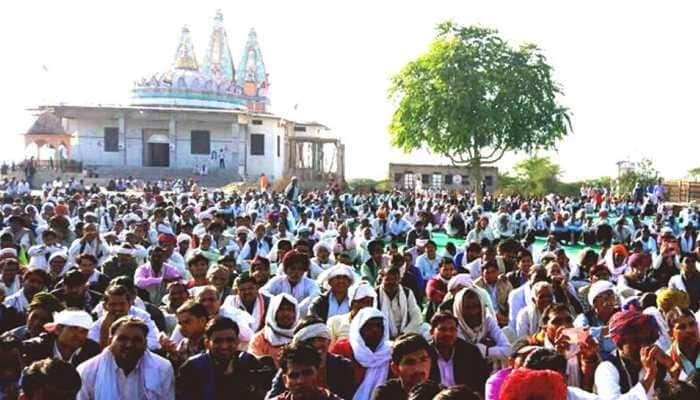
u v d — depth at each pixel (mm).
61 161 49812
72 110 52625
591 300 7062
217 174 53312
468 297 6055
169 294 7387
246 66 75562
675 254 10617
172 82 59906
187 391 4844
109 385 4801
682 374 4961
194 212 20625
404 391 4441
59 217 12648
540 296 6668
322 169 61750
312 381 4301
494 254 9898
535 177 56094
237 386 4883
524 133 38156
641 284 9398
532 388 3605
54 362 4078
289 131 60125
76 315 5387
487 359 5977
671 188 47500
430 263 11305
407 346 4469
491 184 54844
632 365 5016
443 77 37531
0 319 6805
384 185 55750
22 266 8977
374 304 6242
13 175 48281
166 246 10711
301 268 7996
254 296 7133
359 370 5258
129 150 54844
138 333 4832
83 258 8266
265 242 13039
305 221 19250
